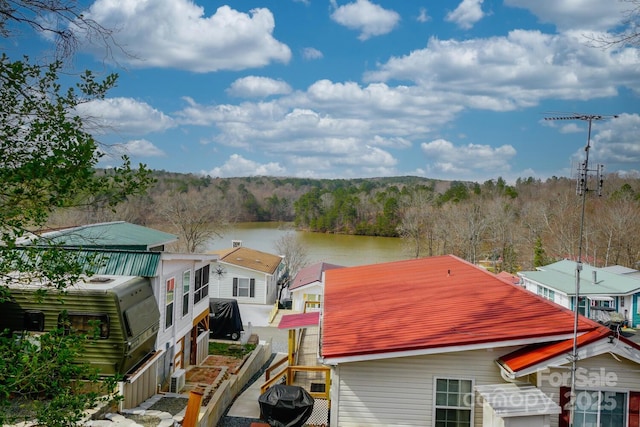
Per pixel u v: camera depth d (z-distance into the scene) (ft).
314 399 46.73
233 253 146.61
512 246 201.36
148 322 47.47
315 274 127.75
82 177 20.79
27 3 21.06
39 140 21.34
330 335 40.45
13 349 20.38
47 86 21.77
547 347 34.65
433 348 35.35
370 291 56.85
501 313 40.78
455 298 47.57
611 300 105.50
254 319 112.78
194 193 241.96
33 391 22.70
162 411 45.21
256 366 72.84
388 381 36.99
